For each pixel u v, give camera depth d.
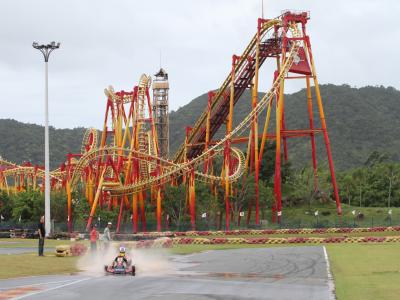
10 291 26.17
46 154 83.56
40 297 24.14
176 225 110.81
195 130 122.44
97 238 55.72
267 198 114.25
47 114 82.75
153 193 120.25
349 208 128.38
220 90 117.19
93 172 137.25
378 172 160.50
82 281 30.97
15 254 52.06
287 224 99.81
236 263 45.31
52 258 47.09
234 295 25.48
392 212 122.94
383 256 48.41
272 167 143.88
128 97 129.38
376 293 25.38
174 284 29.81
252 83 118.44
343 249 60.47
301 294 25.97
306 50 107.44
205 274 36.09
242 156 109.50
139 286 28.70
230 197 112.81
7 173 149.88
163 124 148.12
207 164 119.25
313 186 133.38
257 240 77.19
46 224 87.25
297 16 106.38
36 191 131.50
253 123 111.94
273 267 41.38
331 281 31.75
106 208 130.25
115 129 131.00
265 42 112.56
